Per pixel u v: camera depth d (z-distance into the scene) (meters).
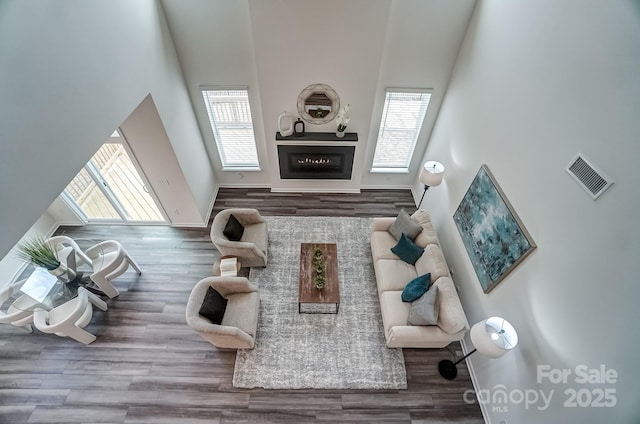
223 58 4.95
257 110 5.57
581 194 2.56
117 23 3.41
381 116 5.62
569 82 2.70
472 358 4.13
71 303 4.07
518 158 3.37
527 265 3.19
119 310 4.64
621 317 2.21
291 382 3.97
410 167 6.41
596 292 2.40
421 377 4.09
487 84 4.04
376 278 4.86
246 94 5.40
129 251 5.44
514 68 3.48
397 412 3.81
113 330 4.43
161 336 4.39
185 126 5.17
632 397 2.14
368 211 6.26
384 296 4.38
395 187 6.67
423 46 4.82
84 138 3.02
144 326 4.49
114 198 5.43
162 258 5.36
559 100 2.81
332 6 4.33
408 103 5.51
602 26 2.39
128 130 4.48
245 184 6.68
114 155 5.30
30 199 2.51
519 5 3.40
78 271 4.68
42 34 2.51
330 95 5.22
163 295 4.85
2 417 3.67
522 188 3.29
